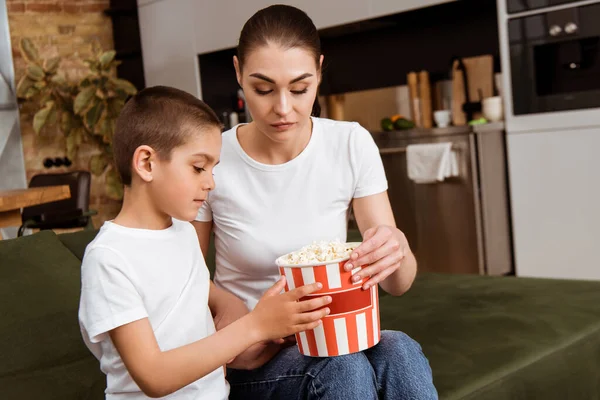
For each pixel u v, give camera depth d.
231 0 5.21
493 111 4.07
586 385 1.75
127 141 1.19
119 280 1.13
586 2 3.45
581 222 3.61
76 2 6.28
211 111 1.24
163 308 1.21
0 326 1.59
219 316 1.42
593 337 1.80
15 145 5.91
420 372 1.25
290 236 1.49
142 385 1.11
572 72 3.61
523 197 3.82
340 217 1.53
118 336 1.12
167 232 1.25
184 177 1.19
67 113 5.95
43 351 1.61
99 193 6.36
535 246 3.81
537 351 1.67
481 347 1.70
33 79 5.77
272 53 1.29
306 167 1.49
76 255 1.94
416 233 4.31
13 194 3.22
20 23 6.00
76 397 1.55
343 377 1.20
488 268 4.00
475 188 3.96
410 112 4.79
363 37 5.14
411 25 4.84
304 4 4.81
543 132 3.70
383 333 1.34
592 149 3.52
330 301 1.17
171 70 5.85
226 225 1.51
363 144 1.52
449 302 2.09
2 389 1.50
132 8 6.14
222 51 5.76
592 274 3.60
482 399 1.48
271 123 1.34
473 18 4.52
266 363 1.38
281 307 1.14
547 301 2.03
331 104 5.32
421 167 4.09
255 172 1.49
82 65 6.35
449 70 4.62
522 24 3.71
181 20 5.66
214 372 1.27
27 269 1.73
